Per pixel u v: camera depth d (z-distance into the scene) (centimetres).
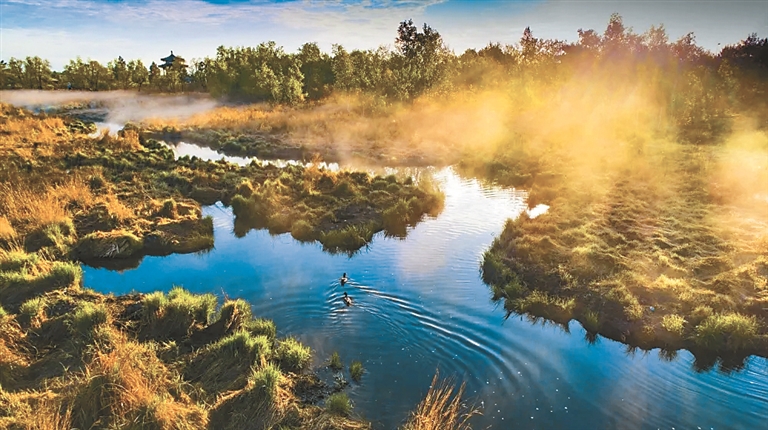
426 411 797
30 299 1062
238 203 1741
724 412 816
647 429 779
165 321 999
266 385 780
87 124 3706
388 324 1056
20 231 1427
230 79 5378
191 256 1427
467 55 5803
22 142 2638
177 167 2281
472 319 1084
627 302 1077
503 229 1555
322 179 2056
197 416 734
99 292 1177
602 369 926
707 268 1204
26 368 841
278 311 1104
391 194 1912
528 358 955
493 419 799
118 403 719
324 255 1427
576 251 1295
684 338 985
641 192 1834
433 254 1430
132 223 1562
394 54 4856
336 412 793
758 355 952
